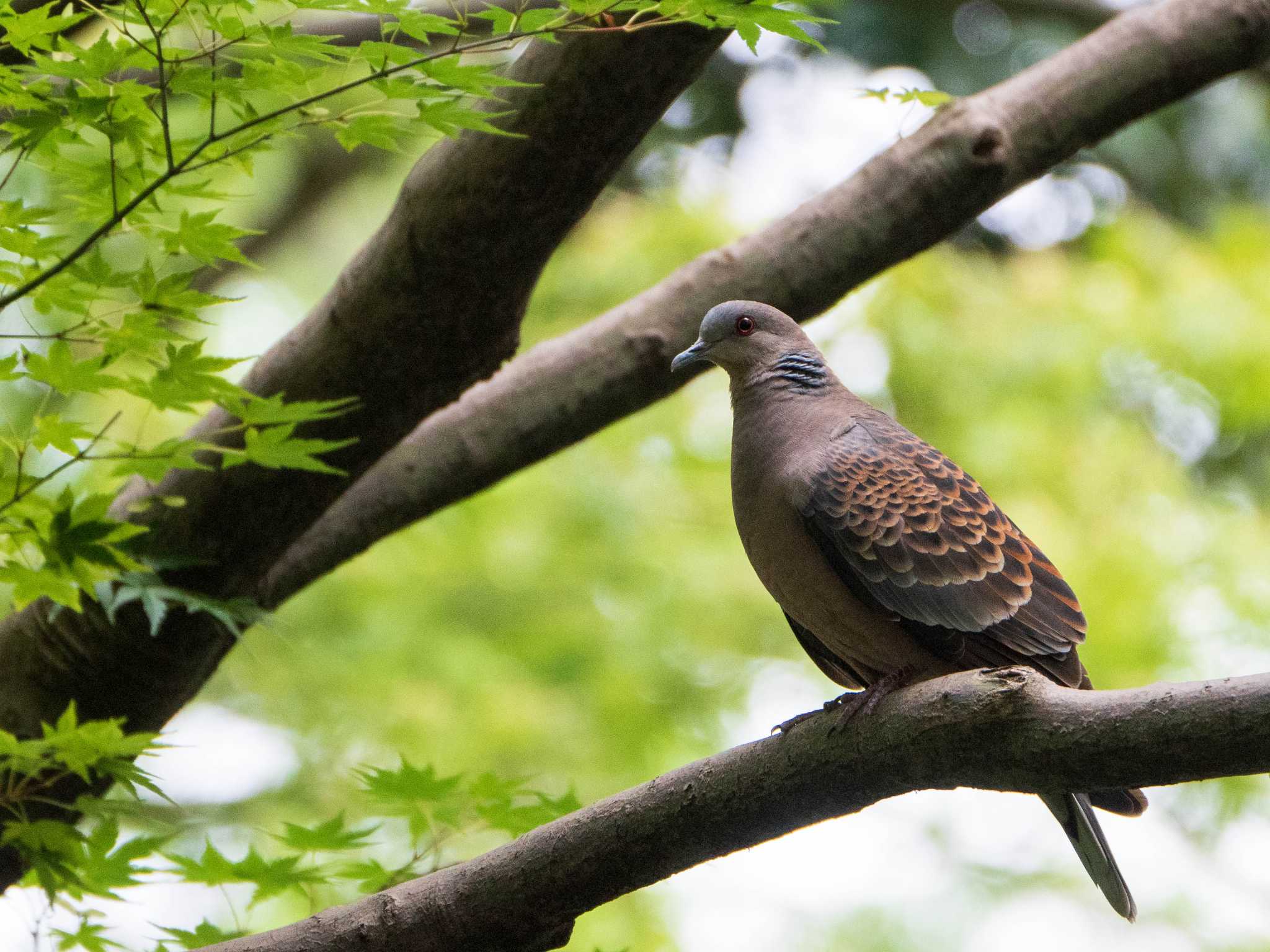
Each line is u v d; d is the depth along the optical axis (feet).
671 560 60.59
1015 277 64.59
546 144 25.40
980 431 59.52
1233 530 60.23
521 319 27.89
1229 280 61.87
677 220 62.85
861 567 26.08
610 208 65.31
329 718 56.95
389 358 27.32
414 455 30.76
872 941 61.57
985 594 26.22
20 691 27.81
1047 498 59.00
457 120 21.39
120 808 23.48
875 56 65.87
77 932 24.08
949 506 26.76
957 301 62.64
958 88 65.36
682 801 21.07
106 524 22.07
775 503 26.91
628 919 51.06
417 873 25.31
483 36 26.63
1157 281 62.34
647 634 58.44
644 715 56.59
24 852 23.44
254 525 27.96
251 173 22.57
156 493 27.78
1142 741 17.66
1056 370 60.13
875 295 61.16
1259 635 57.57
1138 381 62.75
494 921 21.85
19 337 21.18
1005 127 29.86
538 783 54.39
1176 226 69.92
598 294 62.49
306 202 68.64
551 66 24.93
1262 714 16.79
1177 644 56.24
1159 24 30.35
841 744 20.38
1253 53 30.55
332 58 21.98
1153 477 59.67
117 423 55.06
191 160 20.75
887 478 26.63
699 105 68.28
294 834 24.39
